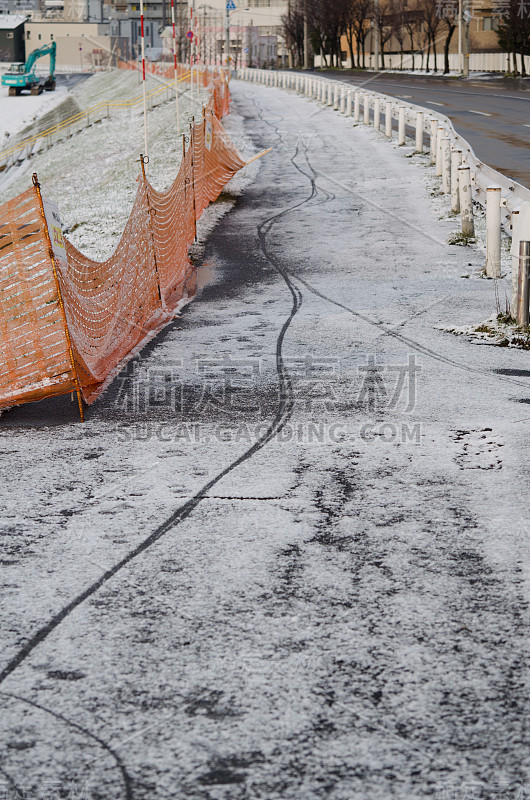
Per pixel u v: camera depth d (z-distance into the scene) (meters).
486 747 3.27
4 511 5.42
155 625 4.11
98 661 3.83
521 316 9.34
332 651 3.87
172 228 12.37
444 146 19.30
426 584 4.45
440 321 9.93
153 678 3.70
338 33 109.50
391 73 77.12
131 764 3.21
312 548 4.86
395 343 9.12
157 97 58.38
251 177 22.64
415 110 29.25
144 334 9.75
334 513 5.30
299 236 15.55
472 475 5.82
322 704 3.51
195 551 4.85
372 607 4.23
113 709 3.51
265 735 3.35
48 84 93.12
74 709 3.52
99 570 4.65
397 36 89.25
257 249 14.61
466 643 3.92
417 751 3.25
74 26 140.00
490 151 23.34
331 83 43.66
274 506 5.42
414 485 5.68
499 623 4.07
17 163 52.72
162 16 142.12
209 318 10.43
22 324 7.20
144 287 10.21
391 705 3.50
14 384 7.32
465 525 5.10
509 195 14.06
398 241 14.82
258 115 41.09
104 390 7.89
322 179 21.98
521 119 32.12
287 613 4.19
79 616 4.20
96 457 6.32
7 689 3.64
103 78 97.38
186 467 6.08
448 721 3.41
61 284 7.21
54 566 4.71
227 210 18.47
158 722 3.43
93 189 28.98
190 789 3.09
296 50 121.75
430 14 75.94
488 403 7.23
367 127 33.16
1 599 4.37
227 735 3.35
